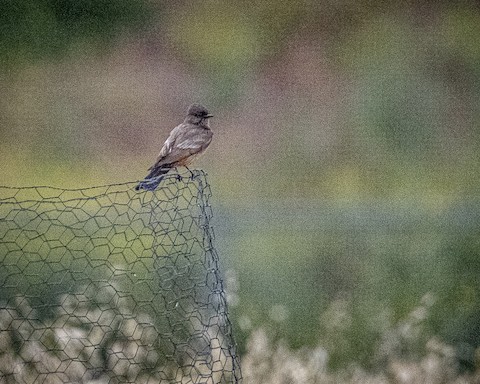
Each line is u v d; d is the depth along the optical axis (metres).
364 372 8.82
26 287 7.84
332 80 25.16
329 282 11.52
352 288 11.34
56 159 21.95
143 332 7.45
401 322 9.83
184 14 25.12
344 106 24.69
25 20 24.06
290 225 15.02
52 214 12.38
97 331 7.43
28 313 7.26
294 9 25.81
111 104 23.45
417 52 26.03
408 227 14.76
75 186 21.59
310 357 8.64
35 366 7.16
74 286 8.05
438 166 23.41
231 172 22.12
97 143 22.53
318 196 21.25
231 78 24.58
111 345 7.43
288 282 11.37
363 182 22.34
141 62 24.42
